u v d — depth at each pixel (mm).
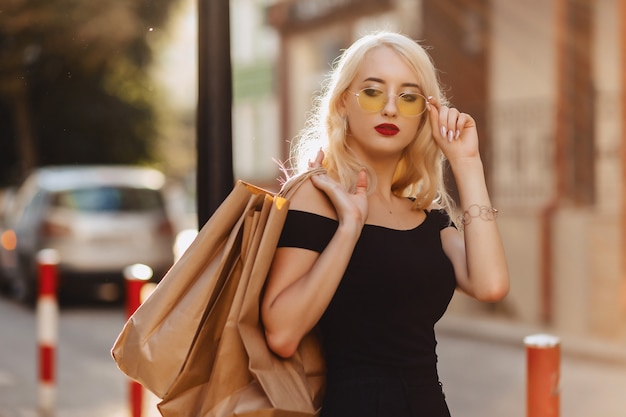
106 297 15328
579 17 13383
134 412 6395
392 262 2885
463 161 3217
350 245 2783
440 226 3258
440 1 15727
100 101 27953
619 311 11695
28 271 14398
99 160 28859
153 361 2797
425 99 3084
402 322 2873
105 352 10586
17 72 25734
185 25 26016
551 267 12578
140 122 28719
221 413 2766
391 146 3047
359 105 3037
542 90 14000
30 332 12141
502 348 11195
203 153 4324
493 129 14102
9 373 9297
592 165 12773
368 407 2799
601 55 13133
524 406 8102
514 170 13711
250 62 26703
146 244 14266
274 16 23781
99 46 25672
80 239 14016
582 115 13023
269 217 2795
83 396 8359
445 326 12438
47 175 15320
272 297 2805
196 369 2842
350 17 20359
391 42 3072
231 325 2803
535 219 12812
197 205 4340
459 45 15406
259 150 26359
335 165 3082
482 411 7945
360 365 2848
